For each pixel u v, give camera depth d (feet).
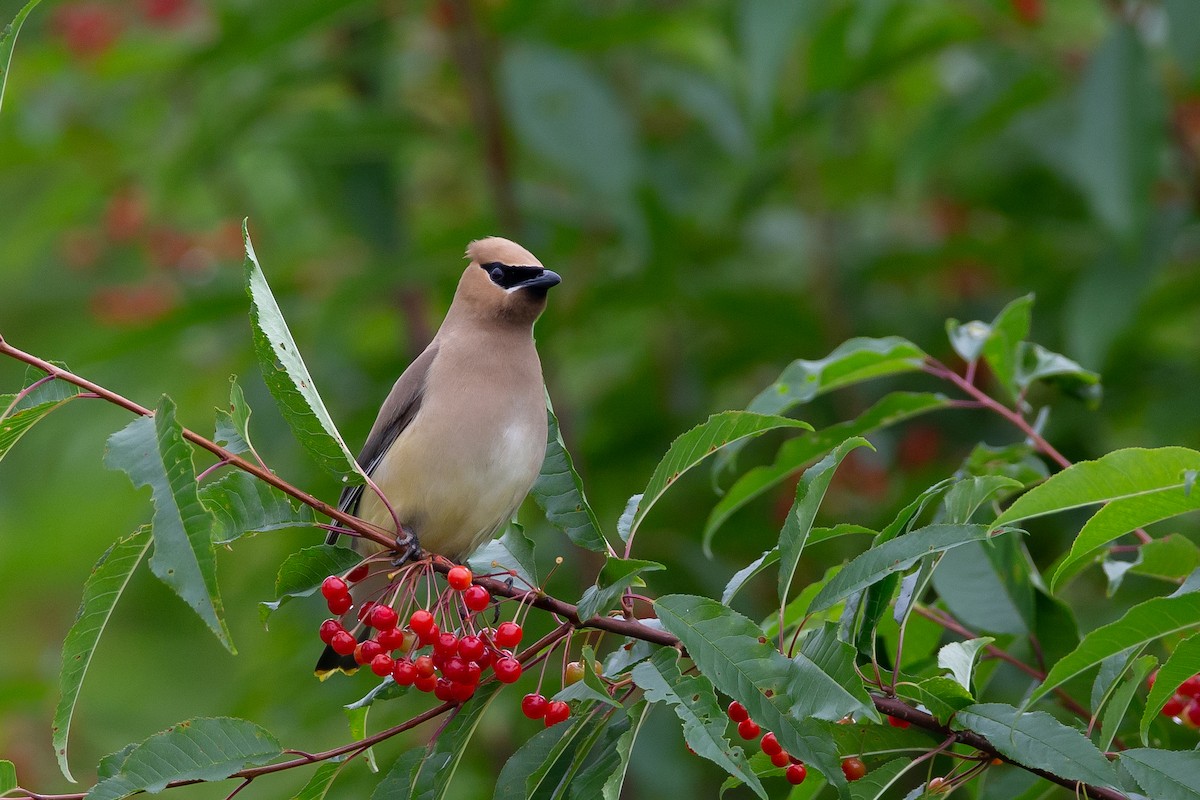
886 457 40.78
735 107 41.96
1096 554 23.73
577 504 21.40
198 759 19.02
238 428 19.36
